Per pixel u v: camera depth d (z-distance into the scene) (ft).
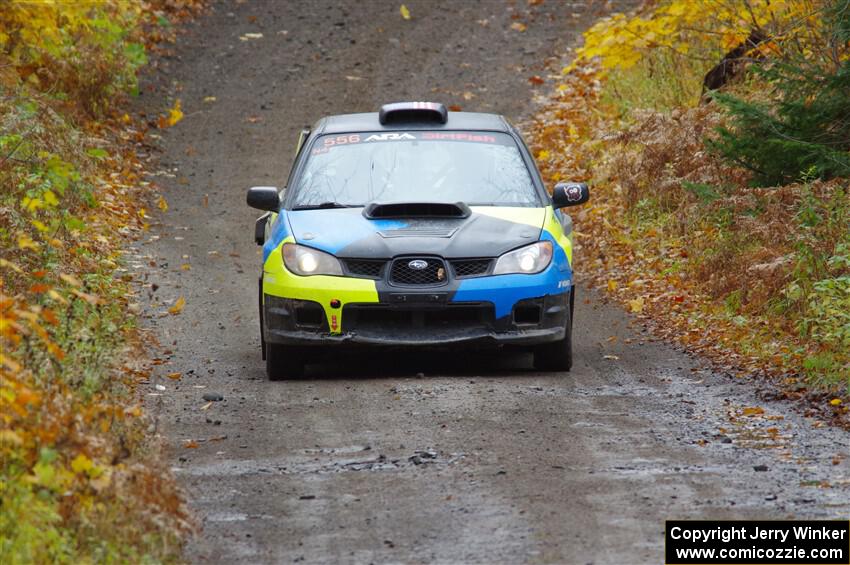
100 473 66.03
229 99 255.09
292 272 112.06
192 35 289.12
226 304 150.10
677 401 103.30
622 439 90.17
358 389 108.17
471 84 263.29
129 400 96.43
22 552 58.08
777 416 97.71
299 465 84.07
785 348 119.03
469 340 110.22
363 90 260.01
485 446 87.92
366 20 303.07
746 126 147.74
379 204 116.88
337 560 65.26
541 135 229.25
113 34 221.87
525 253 112.47
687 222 164.45
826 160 141.38
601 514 72.08
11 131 160.35
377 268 111.24
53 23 164.14
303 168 124.98
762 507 73.10
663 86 231.50
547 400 102.99
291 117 246.47
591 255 172.14
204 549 67.26
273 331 112.47
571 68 255.91
